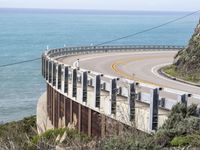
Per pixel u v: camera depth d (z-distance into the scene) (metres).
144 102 23.69
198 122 14.30
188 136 13.02
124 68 45.97
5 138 9.26
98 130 26.36
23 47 167.50
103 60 53.72
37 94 76.38
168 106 21.83
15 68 106.06
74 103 31.64
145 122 19.83
